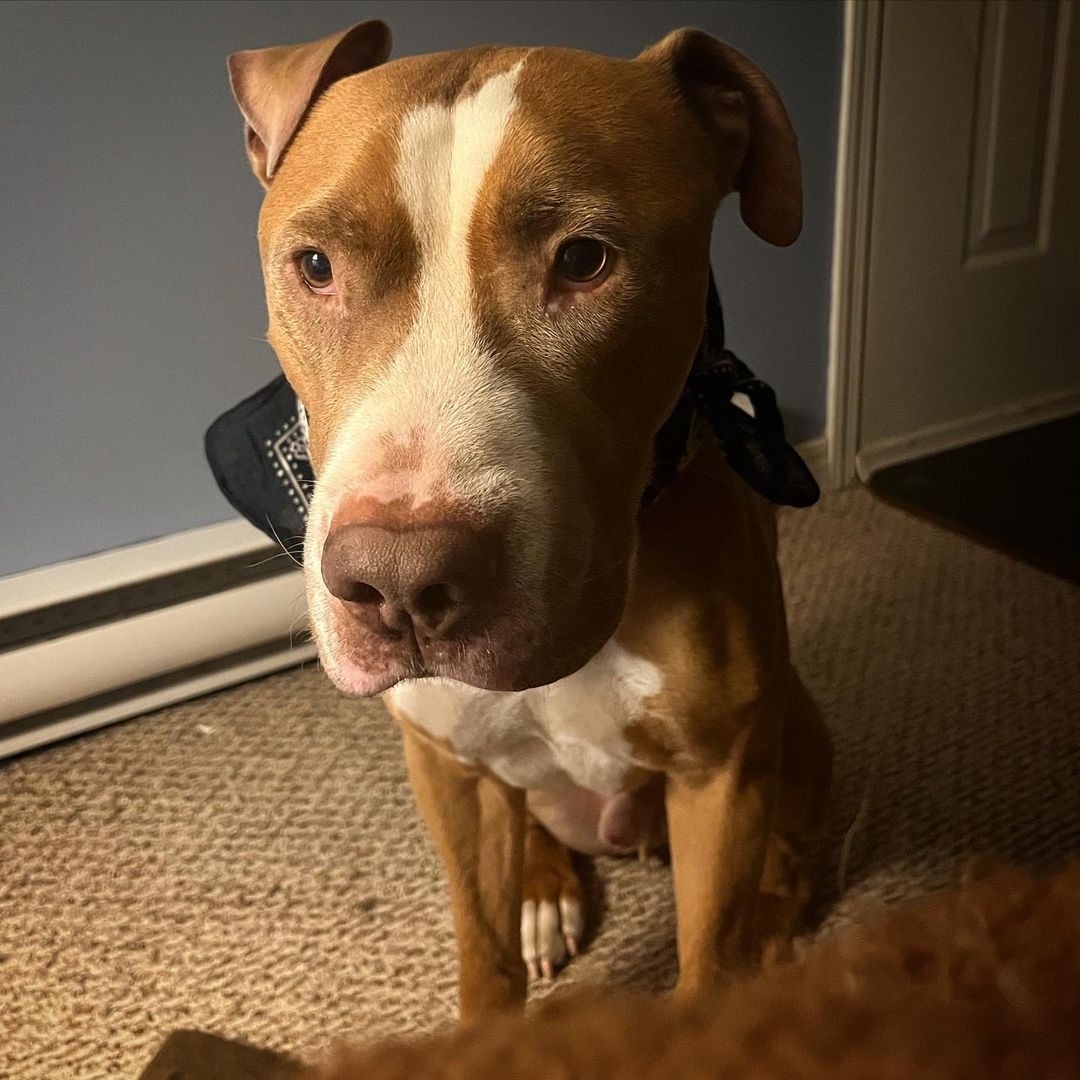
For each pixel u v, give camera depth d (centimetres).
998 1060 24
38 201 157
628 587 88
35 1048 122
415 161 81
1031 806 147
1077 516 217
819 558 208
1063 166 236
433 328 81
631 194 83
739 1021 25
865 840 144
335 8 169
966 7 212
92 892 143
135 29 157
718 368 105
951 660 177
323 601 79
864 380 230
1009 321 244
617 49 192
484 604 74
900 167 218
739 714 105
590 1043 25
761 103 98
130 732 172
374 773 161
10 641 164
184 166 165
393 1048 26
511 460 76
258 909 140
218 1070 100
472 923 118
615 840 126
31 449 167
